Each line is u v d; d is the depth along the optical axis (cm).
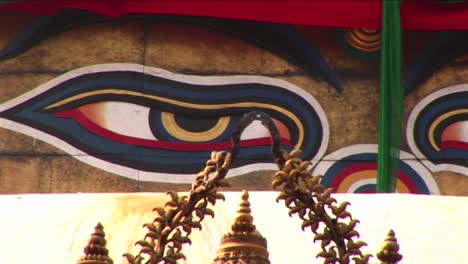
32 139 1989
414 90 1980
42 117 1997
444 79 1983
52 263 1425
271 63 2006
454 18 1950
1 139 1988
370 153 1964
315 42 2008
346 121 1978
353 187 1956
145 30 2023
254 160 1955
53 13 1992
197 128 1986
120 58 2012
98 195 1514
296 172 1105
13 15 2014
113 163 1975
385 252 1106
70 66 2012
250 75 2005
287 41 2012
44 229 1468
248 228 1095
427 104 1973
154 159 1977
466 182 1947
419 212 1479
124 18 2023
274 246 1416
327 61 2000
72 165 1980
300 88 1995
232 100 1995
